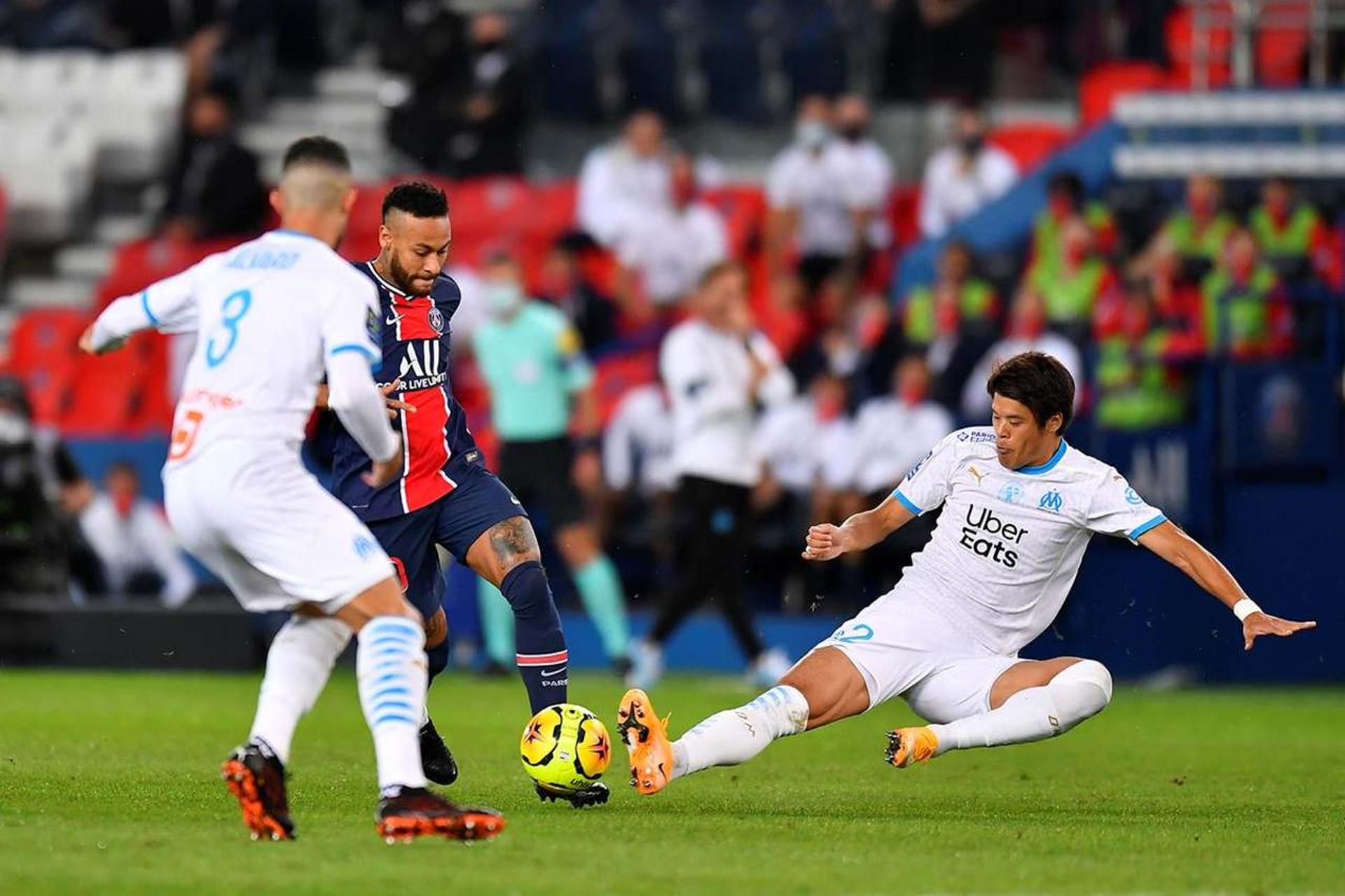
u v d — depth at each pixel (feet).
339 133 248.73
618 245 212.43
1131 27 228.22
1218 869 63.31
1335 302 173.17
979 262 193.77
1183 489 166.40
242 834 66.80
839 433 175.63
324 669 66.33
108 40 250.98
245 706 136.15
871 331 186.70
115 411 207.82
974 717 77.10
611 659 164.04
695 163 229.45
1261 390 168.14
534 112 245.65
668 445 181.27
